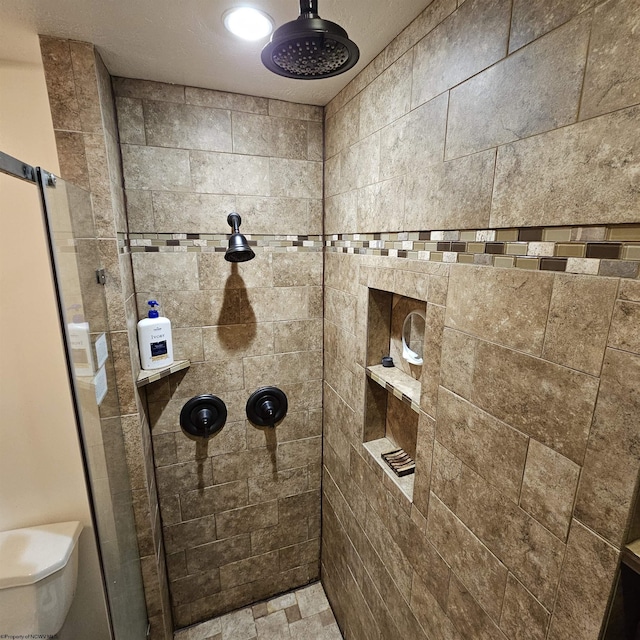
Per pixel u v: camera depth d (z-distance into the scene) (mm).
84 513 1438
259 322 1667
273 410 1719
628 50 505
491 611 823
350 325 1481
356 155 1335
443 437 960
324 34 655
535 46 640
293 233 1648
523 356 708
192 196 1468
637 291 516
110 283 1221
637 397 522
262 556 1919
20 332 1253
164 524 1693
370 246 1280
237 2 888
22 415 1308
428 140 944
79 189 1055
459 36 813
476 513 855
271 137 1535
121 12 925
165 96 1365
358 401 1456
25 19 951
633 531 554
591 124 562
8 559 1253
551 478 665
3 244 1189
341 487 1686
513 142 701
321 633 1801
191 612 1828
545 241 654
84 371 993
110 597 1098
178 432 1626
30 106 1157
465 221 839
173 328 1537
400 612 1228
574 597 634
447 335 923
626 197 524
